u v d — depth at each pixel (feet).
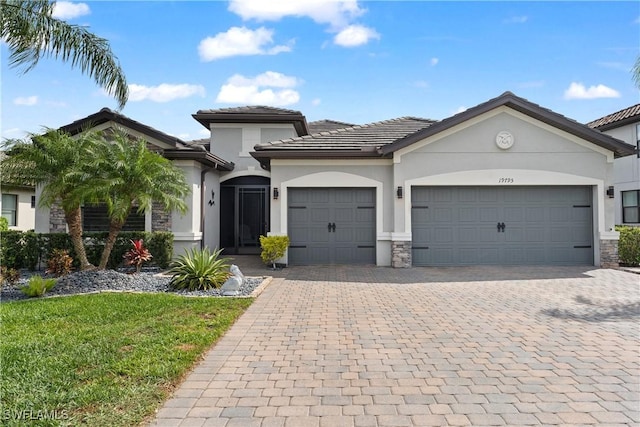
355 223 47.39
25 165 34.37
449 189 46.21
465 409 13.17
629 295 30.45
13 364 16.24
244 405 13.51
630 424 12.22
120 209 33.71
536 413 12.89
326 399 13.91
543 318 24.08
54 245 42.34
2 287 33.42
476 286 34.30
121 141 35.55
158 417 12.69
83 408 13.01
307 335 20.97
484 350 18.62
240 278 34.01
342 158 46.39
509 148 45.16
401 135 49.85
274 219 46.73
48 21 30.07
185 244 46.78
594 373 15.97
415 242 46.09
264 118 62.23
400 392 14.40
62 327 21.57
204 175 51.37
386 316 24.68
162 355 17.34
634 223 61.67
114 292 30.91
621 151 45.37
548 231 45.93
